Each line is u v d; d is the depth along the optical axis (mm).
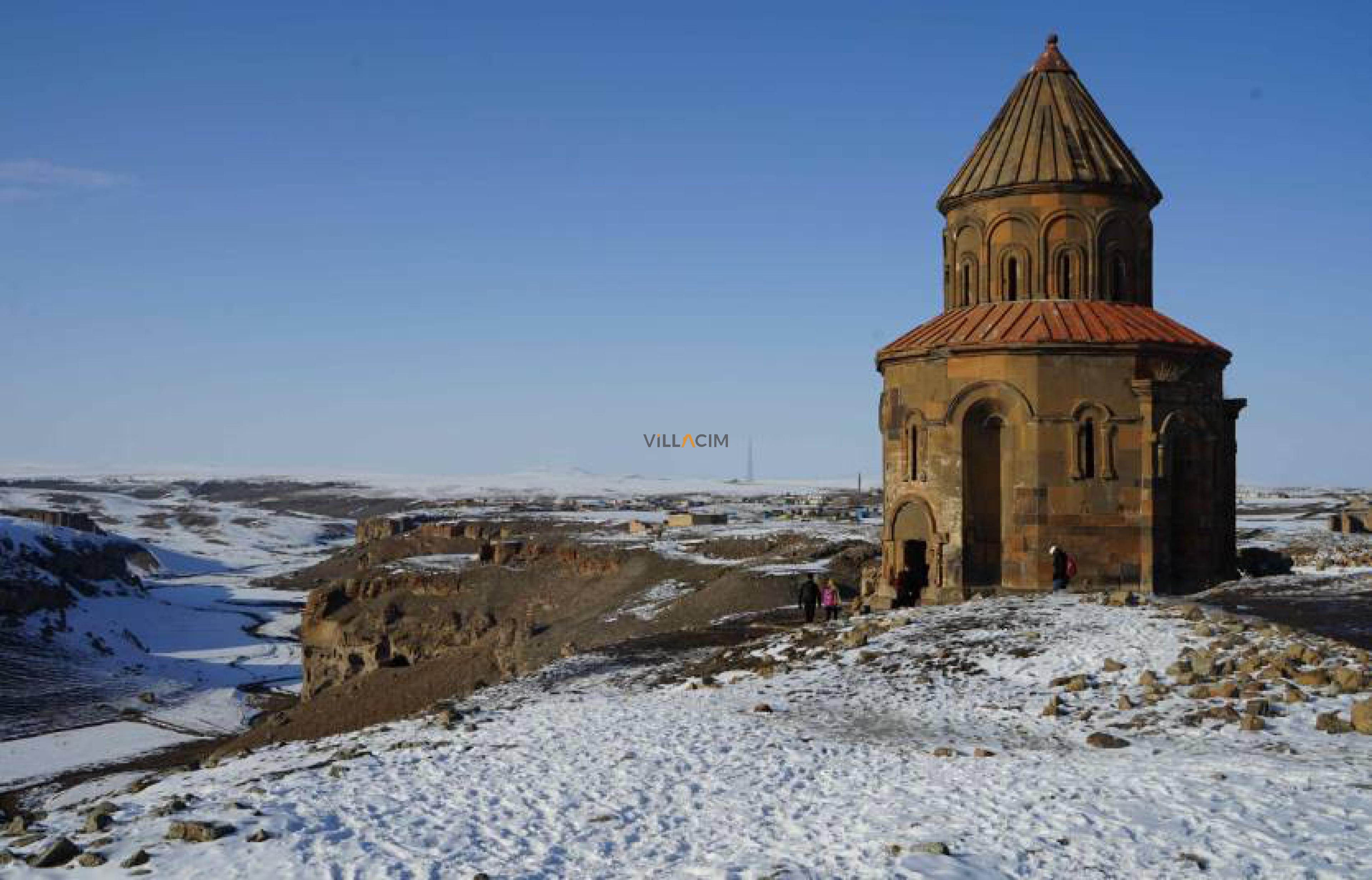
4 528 126188
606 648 42406
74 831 18578
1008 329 40438
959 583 40562
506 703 31953
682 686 31375
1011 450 40125
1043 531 39625
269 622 134750
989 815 17047
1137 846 15305
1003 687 25875
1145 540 39062
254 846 16812
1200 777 17984
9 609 100000
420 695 66750
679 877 15391
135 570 190375
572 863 16141
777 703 26797
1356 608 31719
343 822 18109
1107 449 39438
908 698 25969
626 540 109625
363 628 95625
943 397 41094
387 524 179000
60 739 71375
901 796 18469
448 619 95250
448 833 17531
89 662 93750
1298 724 20703
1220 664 24406
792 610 51781
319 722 62875
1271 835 15297
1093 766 19375
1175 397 39469
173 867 15992
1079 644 27969
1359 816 15820
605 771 21125
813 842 16484
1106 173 42156
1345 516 79250
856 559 71875
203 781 23641
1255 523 98812
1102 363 39562
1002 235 42844
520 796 19625
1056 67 44469
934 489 41281
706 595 69250
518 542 110938
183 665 100500
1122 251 42906
